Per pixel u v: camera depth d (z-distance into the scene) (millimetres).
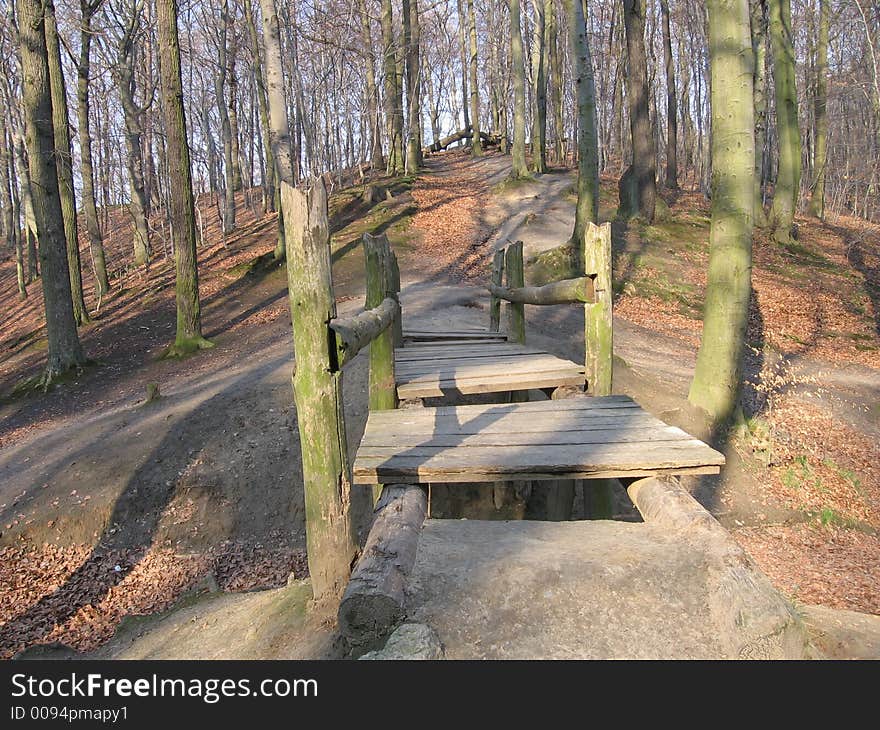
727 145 8039
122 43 20375
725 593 2264
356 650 2258
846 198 34719
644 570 2400
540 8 29734
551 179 26938
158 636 5031
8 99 20766
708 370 8414
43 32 11586
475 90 35500
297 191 2787
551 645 2148
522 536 2762
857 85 21719
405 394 5047
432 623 2203
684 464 3127
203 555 6684
